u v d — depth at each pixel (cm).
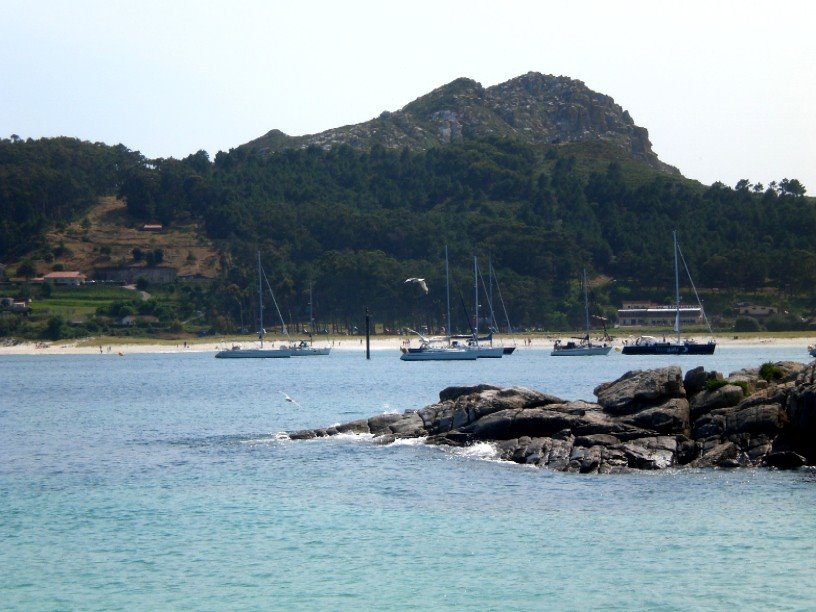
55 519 5250
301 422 9912
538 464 6450
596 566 4281
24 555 4566
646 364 19575
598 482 5894
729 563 4275
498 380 15550
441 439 7306
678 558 4362
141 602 3931
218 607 3869
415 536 4809
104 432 9250
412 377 17025
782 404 6362
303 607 3859
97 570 4334
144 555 4553
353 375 18062
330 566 4350
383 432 7800
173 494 5881
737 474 5962
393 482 6075
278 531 4947
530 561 4372
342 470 6525
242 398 13262
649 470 6138
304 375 18575
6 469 6919
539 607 3812
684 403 6650
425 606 3847
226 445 7962
